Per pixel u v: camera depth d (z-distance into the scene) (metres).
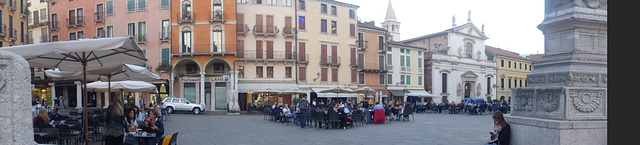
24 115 4.28
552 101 5.88
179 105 32.41
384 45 48.06
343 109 18.55
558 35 6.29
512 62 64.56
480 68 58.53
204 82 38.22
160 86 38.75
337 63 43.72
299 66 41.25
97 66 10.05
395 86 49.19
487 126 18.02
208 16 37.53
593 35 6.06
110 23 39.97
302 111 18.20
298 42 41.31
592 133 5.60
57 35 42.59
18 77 4.25
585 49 6.00
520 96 6.61
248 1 39.38
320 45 42.78
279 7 40.41
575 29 5.95
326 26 43.53
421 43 58.53
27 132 4.31
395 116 25.55
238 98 39.22
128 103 39.47
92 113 18.72
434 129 16.41
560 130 5.45
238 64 38.62
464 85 55.97
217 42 37.59
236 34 37.69
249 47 39.19
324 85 42.72
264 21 39.78
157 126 9.08
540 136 5.81
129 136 8.81
